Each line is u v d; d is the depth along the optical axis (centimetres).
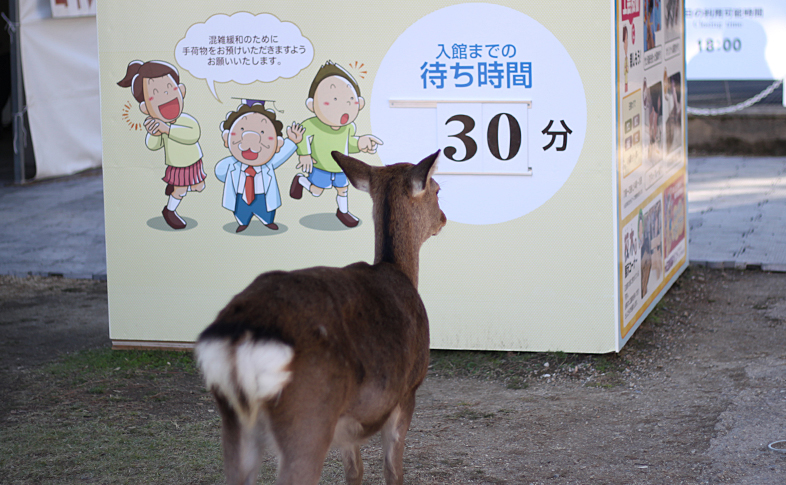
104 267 1043
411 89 661
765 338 715
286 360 315
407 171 426
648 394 608
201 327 721
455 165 663
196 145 697
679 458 501
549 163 649
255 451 340
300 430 328
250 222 701
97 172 1744
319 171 686
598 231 651
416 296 407
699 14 1959
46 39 1641
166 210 709
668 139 820
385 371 363
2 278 1000
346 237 692
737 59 1955
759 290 857
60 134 1694
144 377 674
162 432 562
